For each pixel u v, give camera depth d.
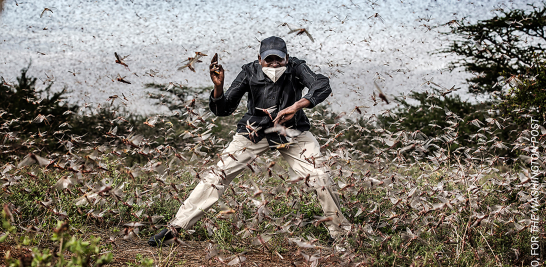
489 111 3.49
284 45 3.03
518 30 10.02
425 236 2.90
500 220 2.88
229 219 2.94
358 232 2.70
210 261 2.63
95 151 2.41
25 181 3.46
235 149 3.06
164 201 3.71
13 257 2.38
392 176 2.78
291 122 2.96
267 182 3.82
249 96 3.17
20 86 7.48
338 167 2.74
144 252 2.78
